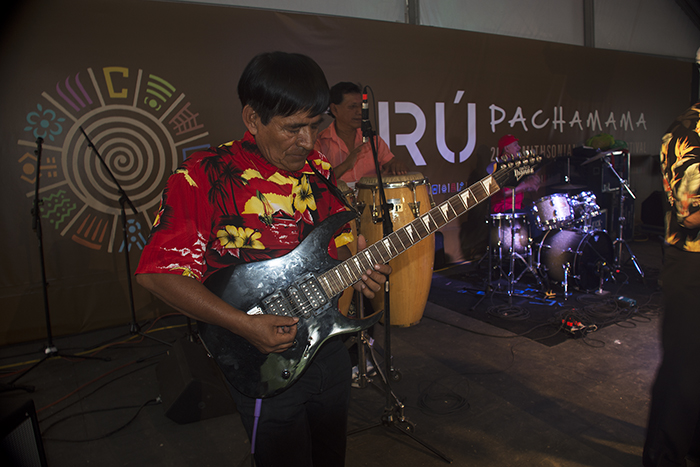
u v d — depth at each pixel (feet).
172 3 11.95
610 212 17.81
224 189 3.39
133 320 10.73
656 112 23.16
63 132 11.22
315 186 3.90
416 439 6.55
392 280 10.53
